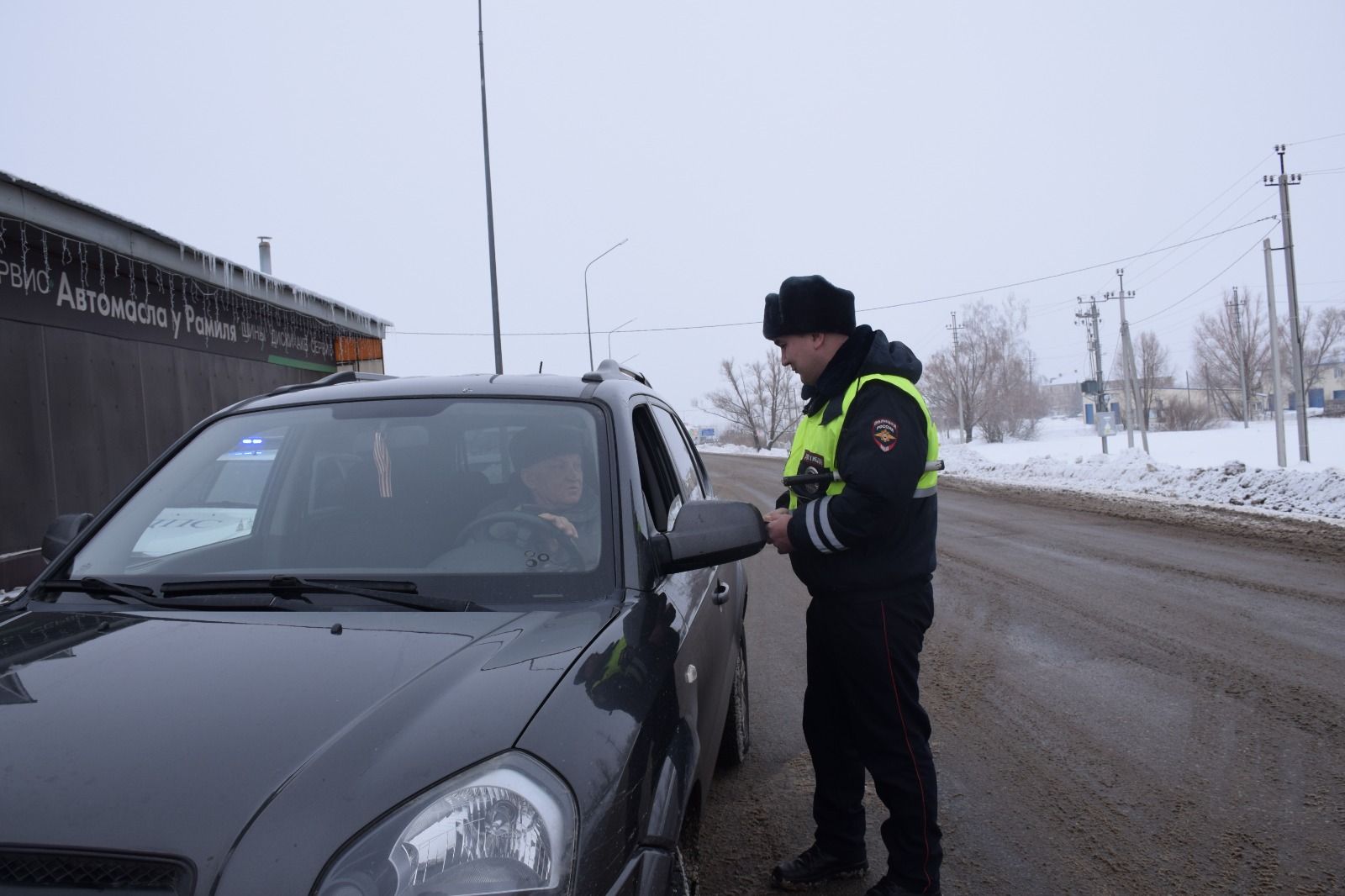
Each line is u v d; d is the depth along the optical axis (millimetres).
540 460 2416
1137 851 3234
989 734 4461
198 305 11586
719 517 2322
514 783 1420
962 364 69938
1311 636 6219
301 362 14539
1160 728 4488
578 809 1458
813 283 2770
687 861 2201
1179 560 9555
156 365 10672
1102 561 9656
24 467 8570
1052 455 42719
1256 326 79000
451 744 1461
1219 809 3562
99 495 9570
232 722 1510
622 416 2619
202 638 1867
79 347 9359
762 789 3871
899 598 2730
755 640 6570
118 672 1709
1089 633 6469
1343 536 10914
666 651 2066
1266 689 5055
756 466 38969
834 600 2758
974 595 7906
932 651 6047
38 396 8773
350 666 1710
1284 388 83875
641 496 2430
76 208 8305
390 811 1348
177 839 1292
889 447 2574
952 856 3227
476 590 2115
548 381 2807
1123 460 26344
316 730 1486
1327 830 3361
